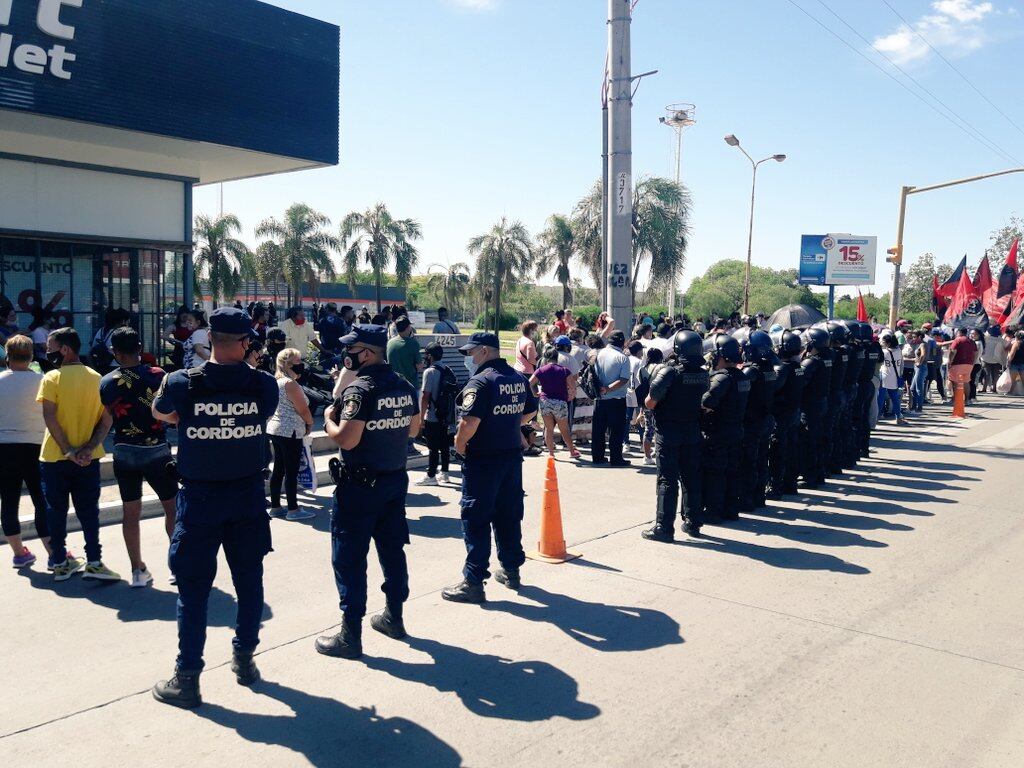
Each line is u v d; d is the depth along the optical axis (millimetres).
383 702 4117
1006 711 4109
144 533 7152
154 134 11602
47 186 12781
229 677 4375
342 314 14164
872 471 10500
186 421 3988
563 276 43688
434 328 14516
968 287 23062
